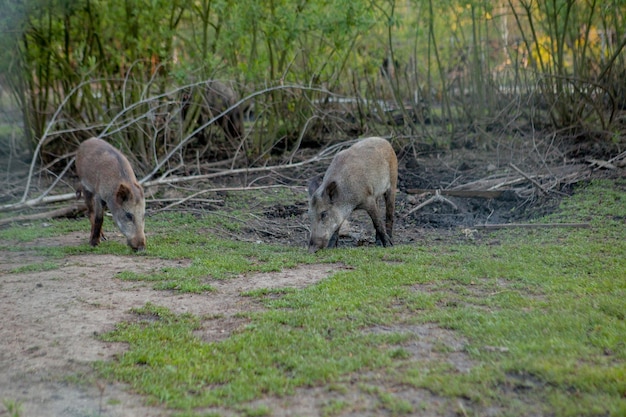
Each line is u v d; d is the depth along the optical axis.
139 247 9.18
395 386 5.00
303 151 16.19
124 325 6.43
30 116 14.95
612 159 13.02
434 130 16.27
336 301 6.89
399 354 5.52
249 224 11.27
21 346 5.97
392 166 9.98
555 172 12.91
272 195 13.07
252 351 5.72
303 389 5.05
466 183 13.21
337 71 16.53
